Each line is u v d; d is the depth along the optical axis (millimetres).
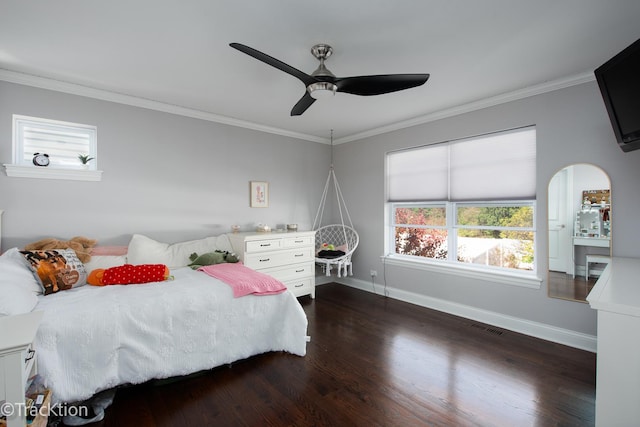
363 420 1707
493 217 3240
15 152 2600
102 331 1803
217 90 2910
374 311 3545
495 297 3113
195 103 3277
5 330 1246
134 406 1845
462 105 3260
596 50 2146
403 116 3672
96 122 2908
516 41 2029
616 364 1247
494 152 3125
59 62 2354
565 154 2650
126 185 3078
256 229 4035
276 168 4293
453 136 3398
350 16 1756
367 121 3883
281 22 1818
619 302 1253
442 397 1917
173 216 3385
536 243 2857
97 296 2053
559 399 1896
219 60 2316
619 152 2402
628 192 2369
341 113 3561
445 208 3643
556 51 2162
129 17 1781
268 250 3572
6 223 2504
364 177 4445
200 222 3588
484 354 2484
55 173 2693
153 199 3248
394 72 2473
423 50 2143
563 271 2686
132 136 3109
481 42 2039
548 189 2746
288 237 3764
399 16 1754
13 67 2438
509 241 3131
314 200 4742
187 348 2084
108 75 2584
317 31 1909
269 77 2615
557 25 1845
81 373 1744
